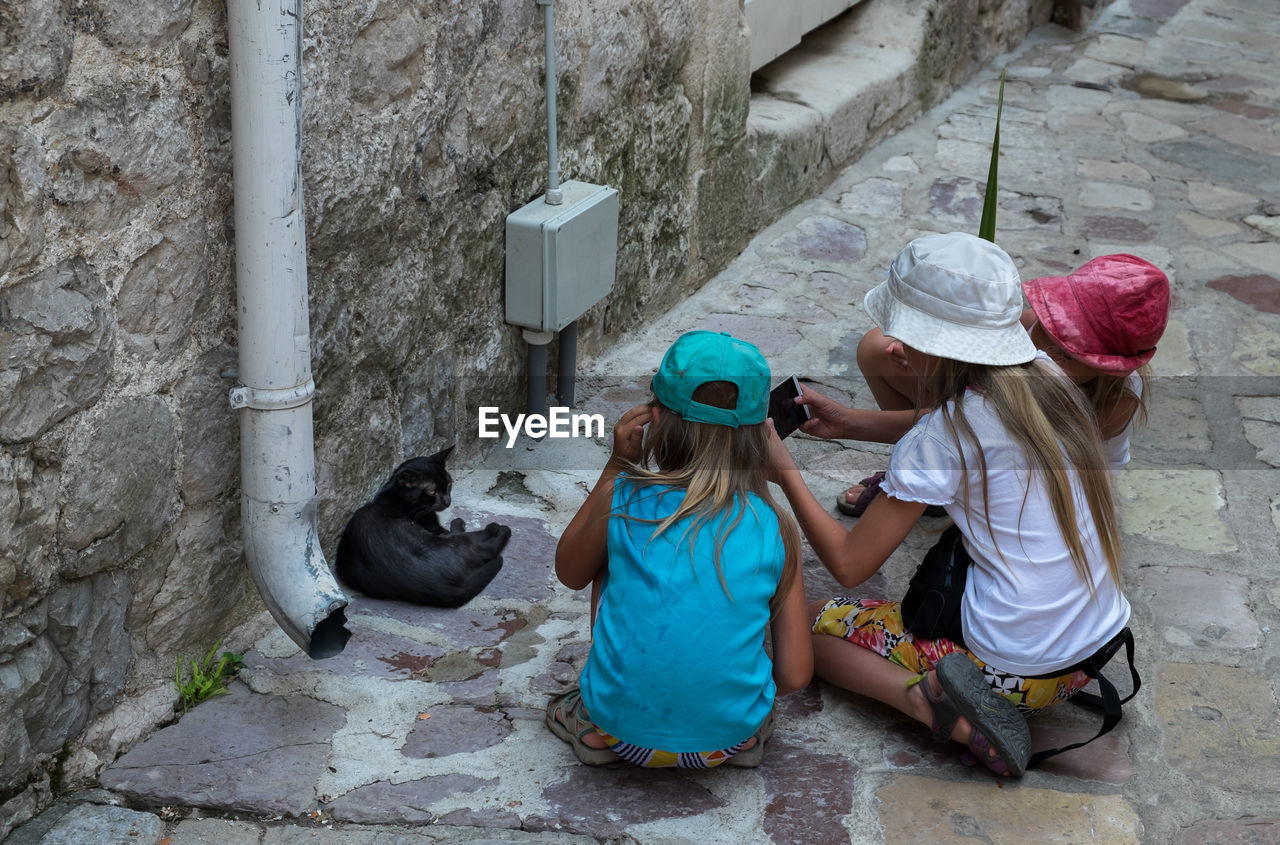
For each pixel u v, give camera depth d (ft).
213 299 8.63
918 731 9.11
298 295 8.45
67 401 7.46
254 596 9.82
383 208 10.12
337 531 10.58
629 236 14.57
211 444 8.87
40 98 6.89
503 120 11.62
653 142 14.58
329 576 9.16
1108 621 8.46
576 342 13.61
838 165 20.22
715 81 15.69
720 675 7.79
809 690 9.53
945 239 8.27
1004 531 8.23
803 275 17.12
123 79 7.43
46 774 8.02
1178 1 31.24
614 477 8.48
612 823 8.04
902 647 8.89
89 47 7.14
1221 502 12.29
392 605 10.39
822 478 12.66
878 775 8.62
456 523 11.40
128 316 7.86
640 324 15.39
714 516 7.90
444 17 10.41
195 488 8.82
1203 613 10.57
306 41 8.82
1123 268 9.36
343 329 10.03
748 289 16.70
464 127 11.07
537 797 8.26
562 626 10.21
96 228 7.47
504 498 12.08
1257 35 28.81
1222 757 8.88
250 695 9.18
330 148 9.32
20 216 6.86
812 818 8.16
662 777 8.50
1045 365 8.36
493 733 8.89
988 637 8.36
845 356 14.99
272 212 8.12
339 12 9.11
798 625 8.37
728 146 16.48
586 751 8.52
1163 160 21.67
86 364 7.54
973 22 24.93
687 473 7.98
